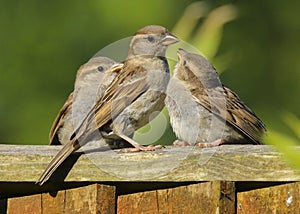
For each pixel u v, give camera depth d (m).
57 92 16.94
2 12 17.48
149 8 16.77
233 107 11.37
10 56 17.20
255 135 11.38
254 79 16.52
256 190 8.56
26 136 16.56
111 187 8.82
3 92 16.88
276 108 16.06
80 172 8.88
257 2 17.09
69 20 17.27
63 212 9.02
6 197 9.84
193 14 11.91
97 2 17.16
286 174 8.41
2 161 9.04
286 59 16.84
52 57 17.12
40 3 17.48
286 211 8.36
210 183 8.48
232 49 16.64
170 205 8.70
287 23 17.09
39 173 9.00
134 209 8.90
